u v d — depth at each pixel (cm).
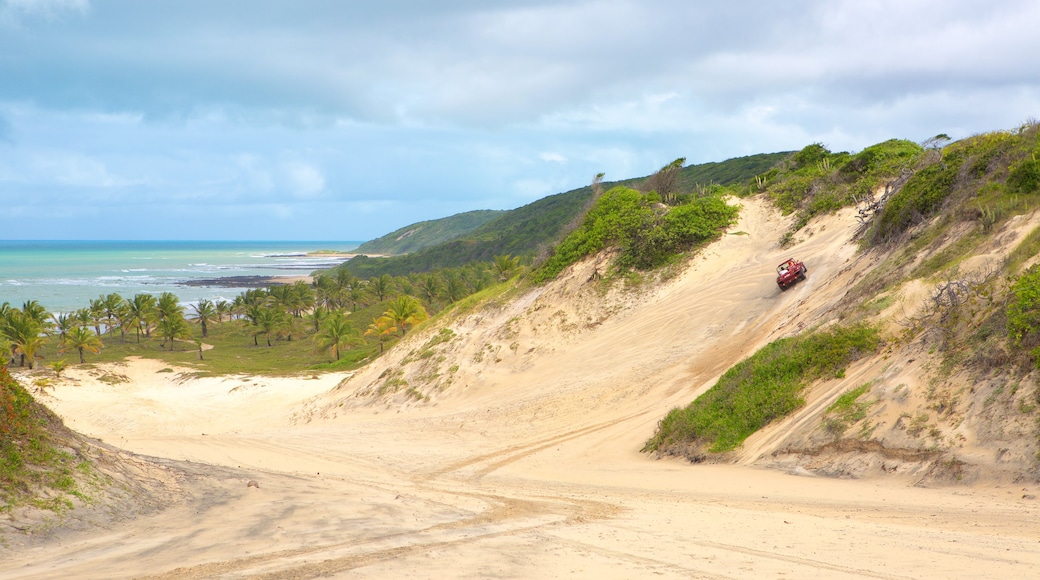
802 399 1723
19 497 998
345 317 10225
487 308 4369
